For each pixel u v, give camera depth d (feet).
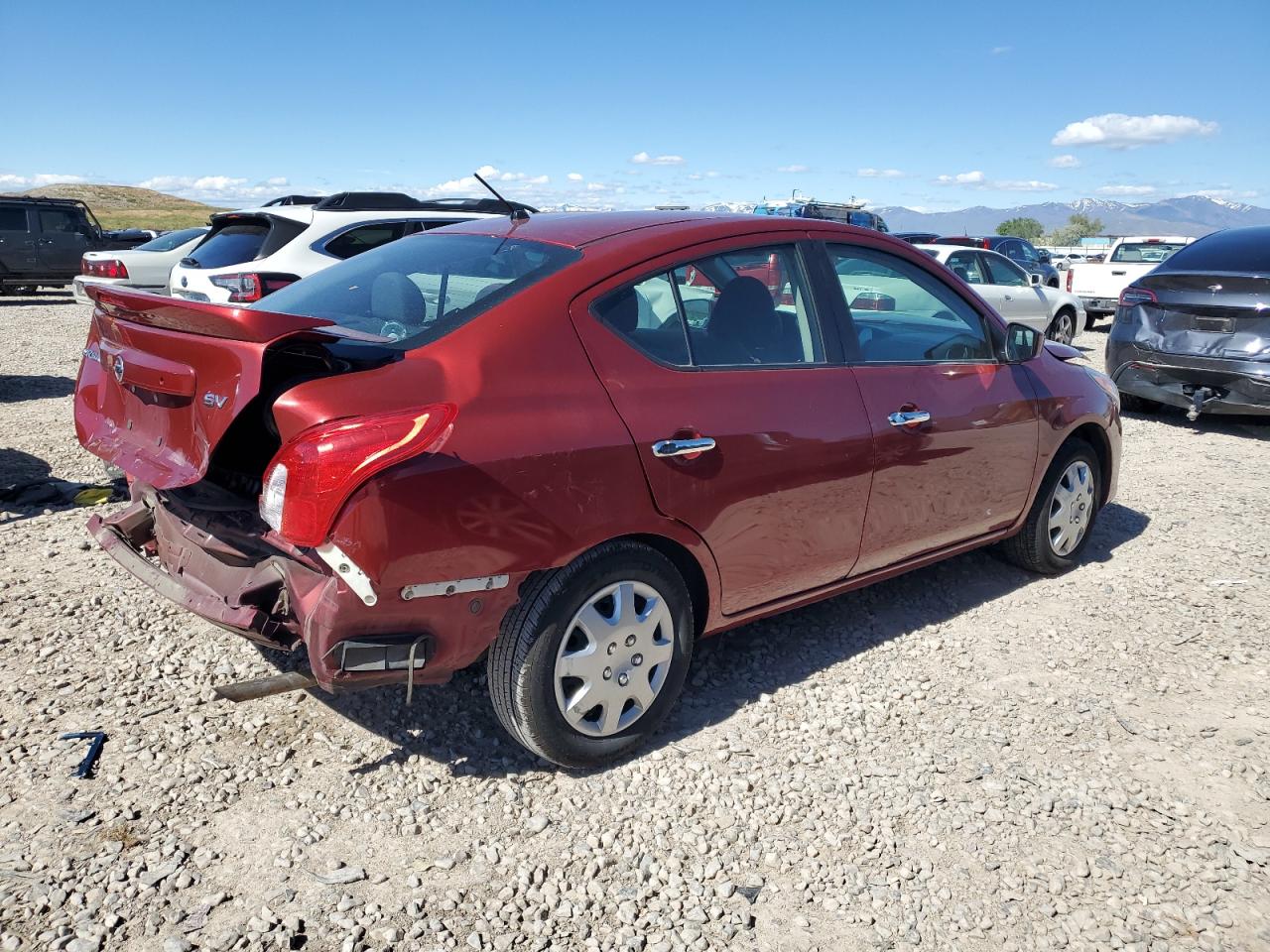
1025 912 8.37
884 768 10.46
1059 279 65.00
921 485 12.82
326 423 8.05
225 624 8.79
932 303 13.51
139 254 46.06
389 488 8.04
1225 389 26.89
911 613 14.61
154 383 9.39
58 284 70.64
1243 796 10.17
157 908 7.86
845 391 11.79
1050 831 9.48
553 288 9.70
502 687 9.46
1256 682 12.72
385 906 8.06
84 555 15.26
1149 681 12.66
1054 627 14.26
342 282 11.39
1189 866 9.04
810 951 7.84
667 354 10.28
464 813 9.36
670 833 9.23
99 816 8.98
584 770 10.12
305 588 8.50
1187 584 16.06
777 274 11.62
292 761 10.06
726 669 12.58
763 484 10.77
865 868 8.87
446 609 8.68
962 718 11.57
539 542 8.93
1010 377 14.32
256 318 8.09
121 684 11.36
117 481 19.11
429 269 10.71
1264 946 8.05
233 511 9.75
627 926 7.99
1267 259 27.14
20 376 33.32
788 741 10.92
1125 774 10.50
